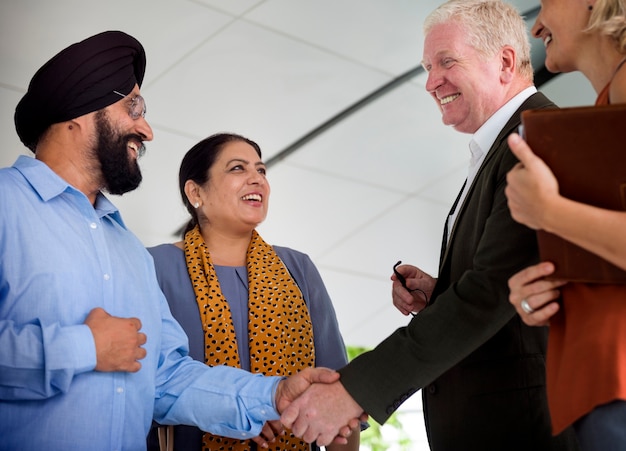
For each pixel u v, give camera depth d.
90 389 2.18
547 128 1.74
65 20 5.04
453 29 2.81
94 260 2.31
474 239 2.53
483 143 2.77
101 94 2.42
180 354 2.66
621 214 1.67
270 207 7.20
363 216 7.47
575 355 1.78
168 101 5.81
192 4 5.03
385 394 2.42
